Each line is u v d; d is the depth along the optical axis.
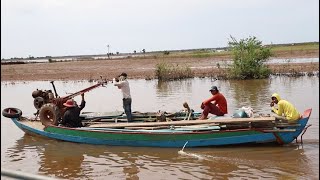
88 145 12.73
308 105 17.62
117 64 56.62
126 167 10.20
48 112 13.94
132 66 51.31
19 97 26.17
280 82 27.88
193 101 21.11
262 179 8.86
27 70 52.06
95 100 23.64
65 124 13.59
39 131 13.80
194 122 12.09
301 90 22.97
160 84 30.59
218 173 9.41
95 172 9.85
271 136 11.51
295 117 11.50
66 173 9.87
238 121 11.58
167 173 9.54
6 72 49.78
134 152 11.69
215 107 12.80
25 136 14.21
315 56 52.97
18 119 15.13
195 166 10.06
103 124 13.20
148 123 12.59
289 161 10.16
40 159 11.21
